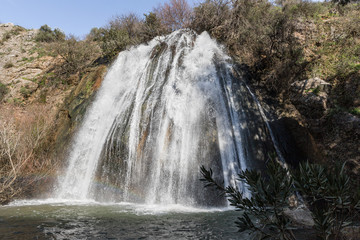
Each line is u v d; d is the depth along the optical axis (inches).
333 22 510.9
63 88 802.8
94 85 618.8
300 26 513.0
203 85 467.5
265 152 374.6
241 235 182.4
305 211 226.4
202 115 419.8
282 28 504.7
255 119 409.1
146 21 818.2
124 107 492.4
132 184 385.1
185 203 349.4
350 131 322.0
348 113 339.6
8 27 1259.2
